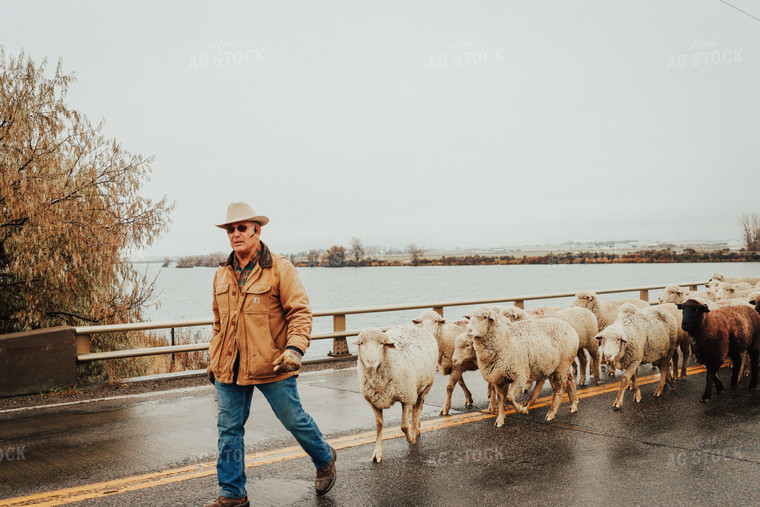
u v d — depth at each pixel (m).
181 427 6.79
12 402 8.11
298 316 4.26
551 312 9.76
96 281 12.30
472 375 10.51
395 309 12.21
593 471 5.21
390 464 5.45
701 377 10.10
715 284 15.67
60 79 12.09
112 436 6.41
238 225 4.28
